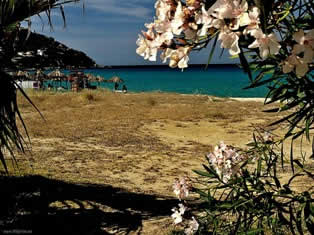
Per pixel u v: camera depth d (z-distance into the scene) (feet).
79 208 17.21
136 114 55.01
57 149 32.83
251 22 3.11
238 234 6.29
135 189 22.25
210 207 6.61
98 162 29.30
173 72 422.00
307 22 3.69
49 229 14.07
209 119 51.55
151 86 192.54
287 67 3.37
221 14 3.07
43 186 19.84
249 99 81.66
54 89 101.86
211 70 469.57
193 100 75.20
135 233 14.73
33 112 55.11
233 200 6.31
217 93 134.00
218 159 7.04
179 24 3.41
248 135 40.78
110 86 192.95
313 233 5.34
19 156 28.63
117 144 36.32
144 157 31.50
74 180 23.02
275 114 52.54
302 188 18.01
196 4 3.40
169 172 27.12
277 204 5.78
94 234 14.43
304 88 4.21
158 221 16.35
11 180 19.29
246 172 6.77
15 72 13.16
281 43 3.45
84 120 49.08
